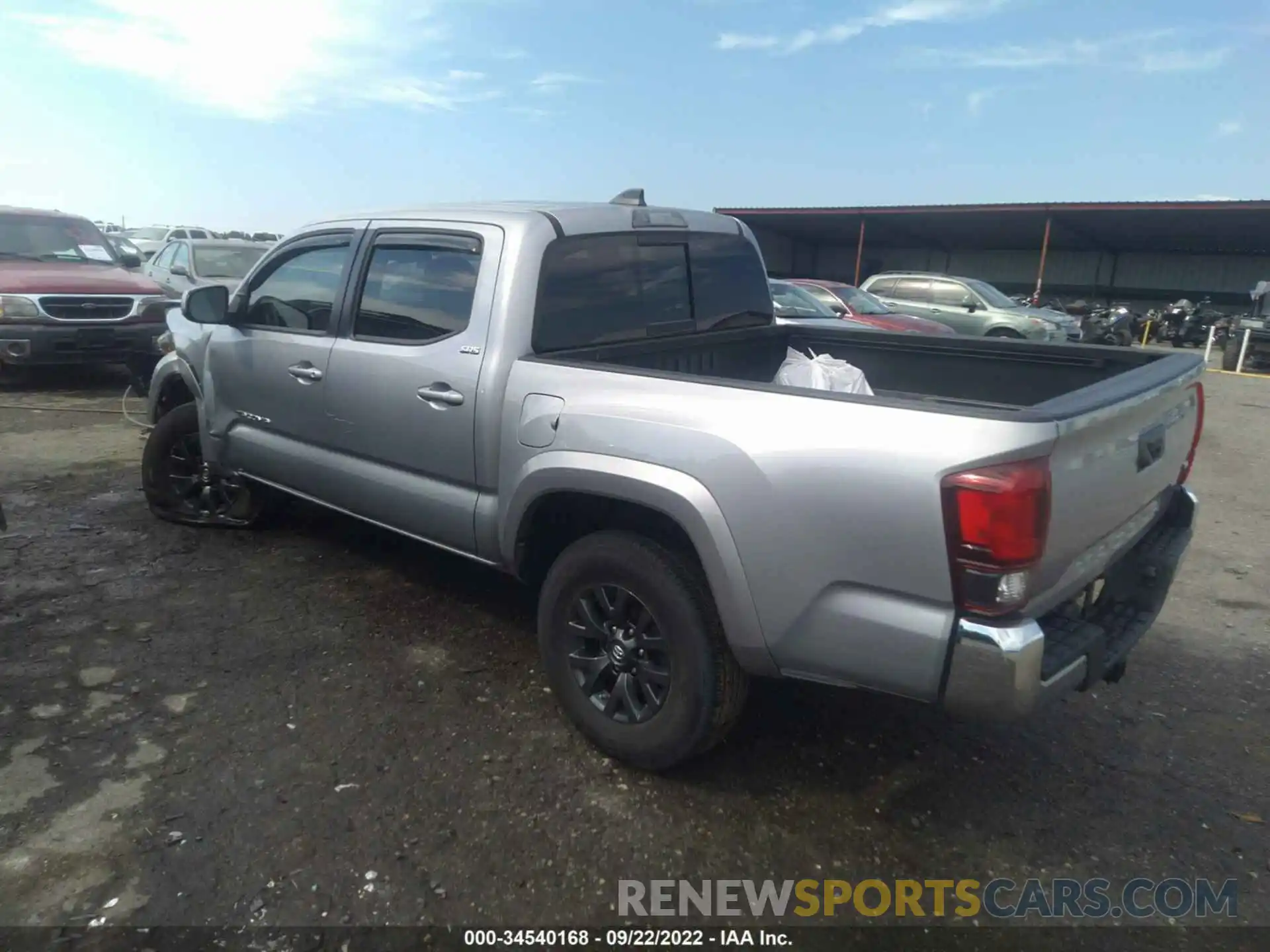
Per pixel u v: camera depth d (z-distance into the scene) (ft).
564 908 8.34
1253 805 10.27
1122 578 10.32
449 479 11.88
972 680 7.76
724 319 14.42
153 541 16.75
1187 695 12.69
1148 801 10.26
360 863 8.71
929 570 7.84
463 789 9.89
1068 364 12.76
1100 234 92.02
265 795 9.62
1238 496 24.07
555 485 10.25
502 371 11.01
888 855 9.23
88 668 12.09
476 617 14.06
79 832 8.95
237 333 15.07
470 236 11.73
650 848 9.15
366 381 12.61
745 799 9.96
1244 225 78.13
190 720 10.98
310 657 12.62
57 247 34.17
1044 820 9.87
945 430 7.70
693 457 9.06
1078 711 12.15
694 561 9.62
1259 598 16.42
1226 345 60.59
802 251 121.29
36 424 26.30
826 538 8.31
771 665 9.02
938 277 54.65
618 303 12.43
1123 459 9.02
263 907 8.13
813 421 8.39
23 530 17.12
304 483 14.34
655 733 9.85
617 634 10.25
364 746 10.58
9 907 7.98
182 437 17.21
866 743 11.16
